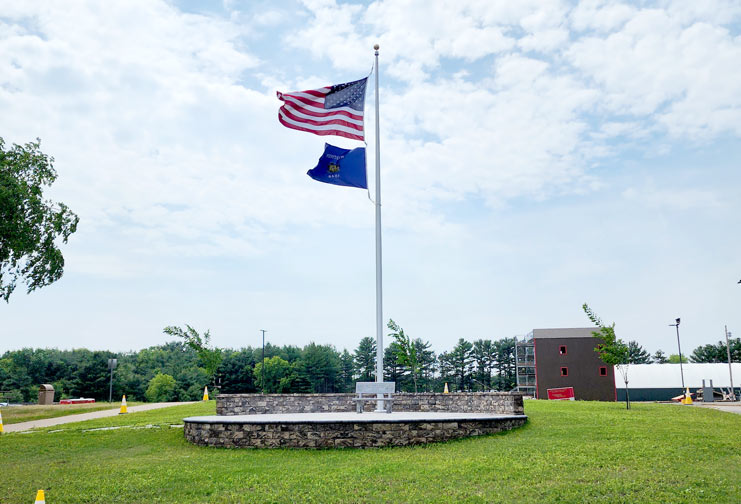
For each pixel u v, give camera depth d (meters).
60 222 34.50
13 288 33.53
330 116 21.33
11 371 103.44
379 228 21.58
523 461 13.12
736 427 17.84
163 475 12.91
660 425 17.69
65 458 16.02
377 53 22.81
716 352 120.06
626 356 25.47
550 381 59.19
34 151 34.34
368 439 15.93
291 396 22.89
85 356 109.25
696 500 9.89
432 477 12.02
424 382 100.06
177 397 94.75
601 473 11.89
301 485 11.73
